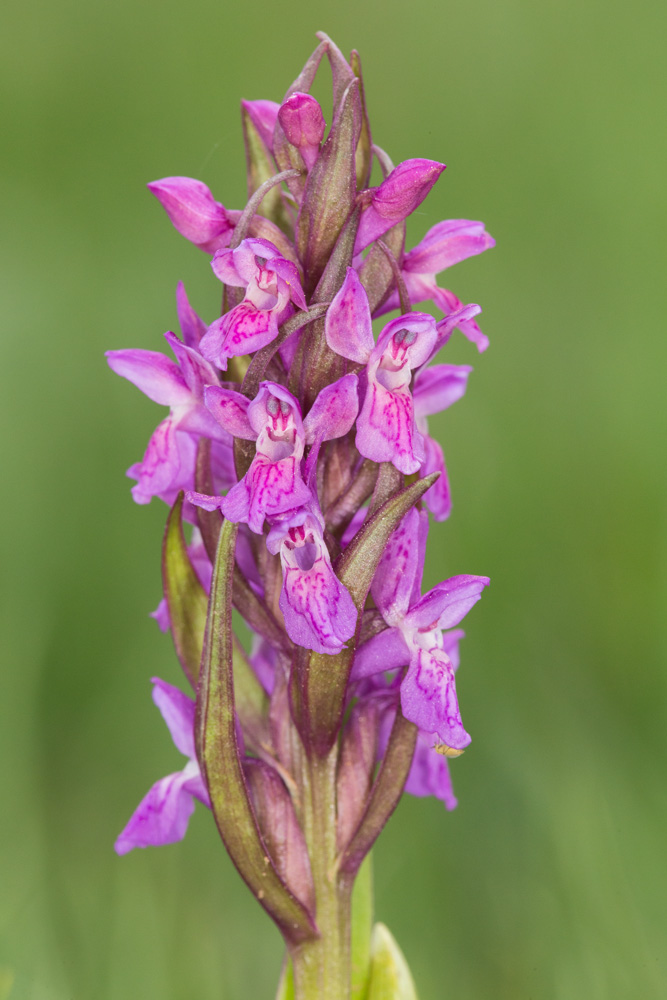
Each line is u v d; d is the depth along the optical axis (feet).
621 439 1.22
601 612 1.15
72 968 0.95
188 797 0.83
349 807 0.81
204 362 0.81
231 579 0.78
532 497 1.22
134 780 1.07
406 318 0.77
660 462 1.19
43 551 1.15
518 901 1.00
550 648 1.14
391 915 1.01
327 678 0.79
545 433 1.25
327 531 0.79
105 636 1.13
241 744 0.81
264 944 0.99
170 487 0.82
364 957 0.84
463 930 1.01
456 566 1.17
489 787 1.05
